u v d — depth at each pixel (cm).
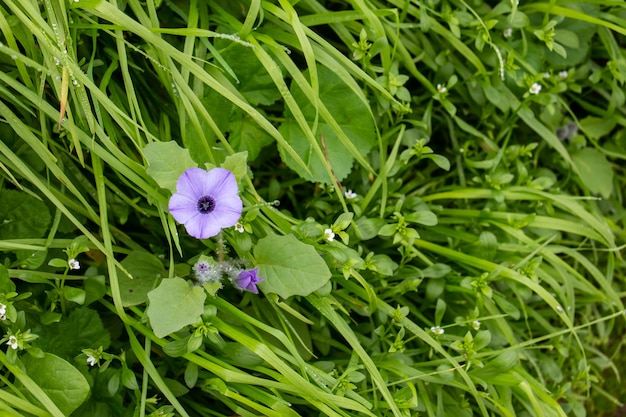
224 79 62
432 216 64
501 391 66
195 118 60
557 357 73
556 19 72
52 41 57
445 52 69
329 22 64
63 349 61
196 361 59
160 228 66
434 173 74
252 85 66
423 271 66
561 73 72
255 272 58
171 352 59
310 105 67
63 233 64
